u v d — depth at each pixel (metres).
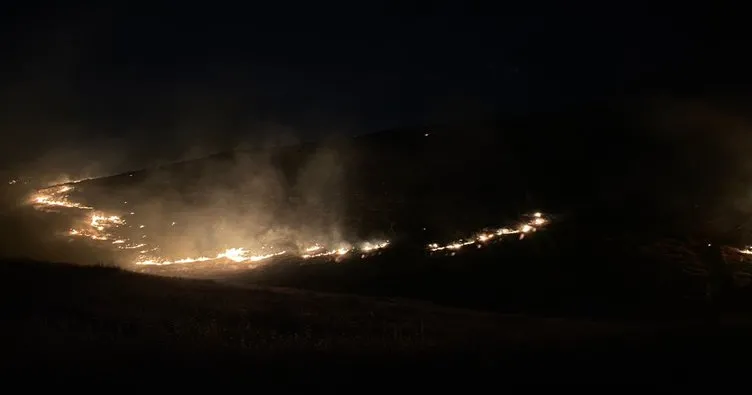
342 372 8.67
